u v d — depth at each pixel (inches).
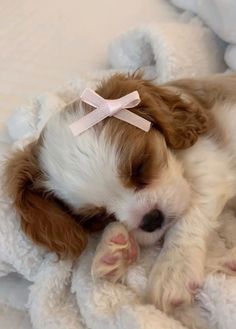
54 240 11.7
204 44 16.7
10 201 12.2
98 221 11.9
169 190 11.4
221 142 12.7
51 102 15.2
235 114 13.0
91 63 17.7
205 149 12.4
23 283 12.5
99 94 12.1
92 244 12.1
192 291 11.0
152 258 11.8
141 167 11.3
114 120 11.4
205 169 12.2
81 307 11.1
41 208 11.8
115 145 11.2
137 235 11.6
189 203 12.0
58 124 11.6
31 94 16.5
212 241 12.1
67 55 18.0
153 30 16.4
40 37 18.7
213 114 13.0
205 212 12.0
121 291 11.2
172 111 12.4
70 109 11.8
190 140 12.3
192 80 13.8
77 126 11.3
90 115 11.4
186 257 11.5
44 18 19.4
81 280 11.4
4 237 12.0
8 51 18.2
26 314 11.9
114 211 11.4
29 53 18.1
